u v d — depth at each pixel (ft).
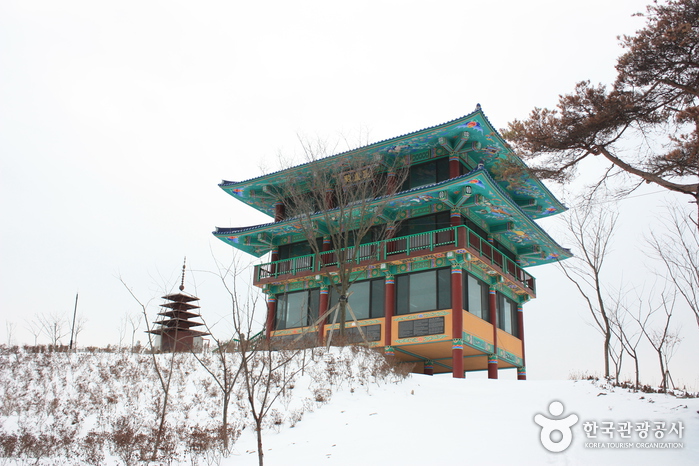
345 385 69.41
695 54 58.85
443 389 70.69
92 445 50.24
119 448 49.98
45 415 62.08
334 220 112.06
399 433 50.14
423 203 108.47
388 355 98.99
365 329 108.06
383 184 114.62
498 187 98.89
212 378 75.10
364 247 111.96
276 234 126.93
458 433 48.49
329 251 113.80
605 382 66.95
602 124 62.23
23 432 52.95
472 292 105.70
